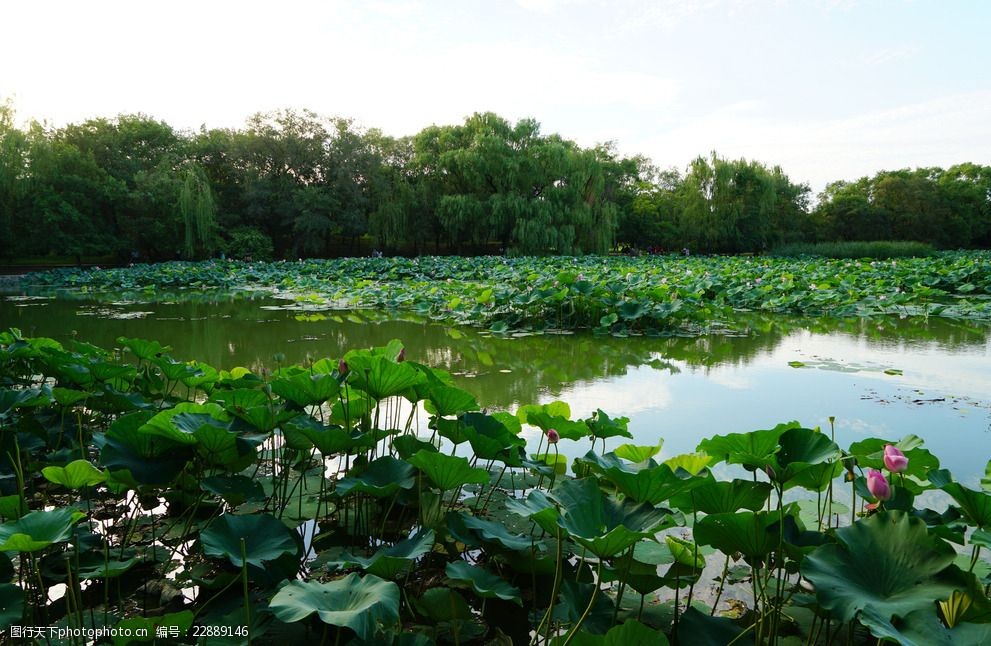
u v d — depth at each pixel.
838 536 1.95
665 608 2.42
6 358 4.46
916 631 1.60
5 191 26.64
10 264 30.08
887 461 2.26
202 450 2.96
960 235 54.19
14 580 2.55
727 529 2.11
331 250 41.28
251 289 19.97
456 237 35.66
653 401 5.90
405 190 36.66
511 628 2.36
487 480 2.53
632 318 10.50
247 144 36.09
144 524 3.18
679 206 46.09
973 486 3.76
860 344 9.23
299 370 3.94
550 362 7.94
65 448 3.86
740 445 2.59
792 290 14.87
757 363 7.83
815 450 2.38
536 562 2.50
